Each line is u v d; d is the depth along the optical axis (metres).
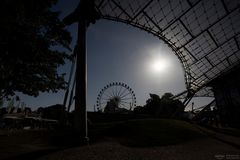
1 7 14.66
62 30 20.83
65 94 29.44
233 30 41.06
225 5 36.97
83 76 19.34
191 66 49.03
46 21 19.56
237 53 45.00
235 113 46.56
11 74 18.39
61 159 12.31
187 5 36.75
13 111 50.91
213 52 45.19
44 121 49.91
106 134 23.75
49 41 19.92
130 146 17.72
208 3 36.53
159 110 65.69
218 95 54.03
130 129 24.11
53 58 19.86
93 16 21.92
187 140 20.52
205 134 24.17
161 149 16.06
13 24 15.67
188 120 45.12
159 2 35.84
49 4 18.58
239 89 46.38
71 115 36.09
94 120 47.81
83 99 18.62
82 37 20.81
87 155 13.23
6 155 14.30
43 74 20.83
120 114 49.88
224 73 49.03
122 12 35.12
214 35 41.81
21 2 16.03
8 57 16.78
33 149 17.05
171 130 23.94
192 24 40.00
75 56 23.27
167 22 39.62
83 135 17.72
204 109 56.22
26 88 20.20
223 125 46.88
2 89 18.91
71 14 22.56
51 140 21.67
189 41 43.56
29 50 17.22
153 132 22.66
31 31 18.08
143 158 12.62
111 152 14.16
